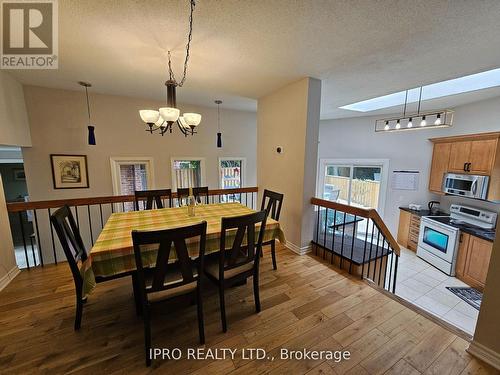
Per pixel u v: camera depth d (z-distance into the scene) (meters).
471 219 3.88
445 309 3.08
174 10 1.51
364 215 2.31
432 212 4.62
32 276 2.32
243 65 2.42
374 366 1.38
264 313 1.83
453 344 1.54
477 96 3.46
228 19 1.61
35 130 3.27
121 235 1.70
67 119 3.46
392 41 1.89
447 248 3.90
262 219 1.69
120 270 1.49
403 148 4.89
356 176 5.62
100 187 3.79
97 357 1.41
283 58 2.23
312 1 1.41
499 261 1.33
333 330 1.66
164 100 4.07
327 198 6.19
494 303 1.36
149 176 4.19
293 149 3.02
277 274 2.47
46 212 3.44
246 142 5.14
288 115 3.08
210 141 4.72
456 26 1.66
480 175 3.64
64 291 2.07
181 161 4.50
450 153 4.15
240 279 1.72
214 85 3.08
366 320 1.77
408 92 3.84
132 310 1.84
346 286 2.24
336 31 1.76
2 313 1.78
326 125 5.82
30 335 1.57
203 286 2.21
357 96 3.51
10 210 2.29
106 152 3.78
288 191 3.17
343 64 2.37
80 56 2.22
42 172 3.38
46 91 3.28
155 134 4.16
